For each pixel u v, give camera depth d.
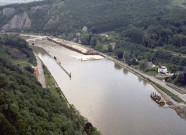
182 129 142.00
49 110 120.50
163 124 146.25
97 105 165.88
